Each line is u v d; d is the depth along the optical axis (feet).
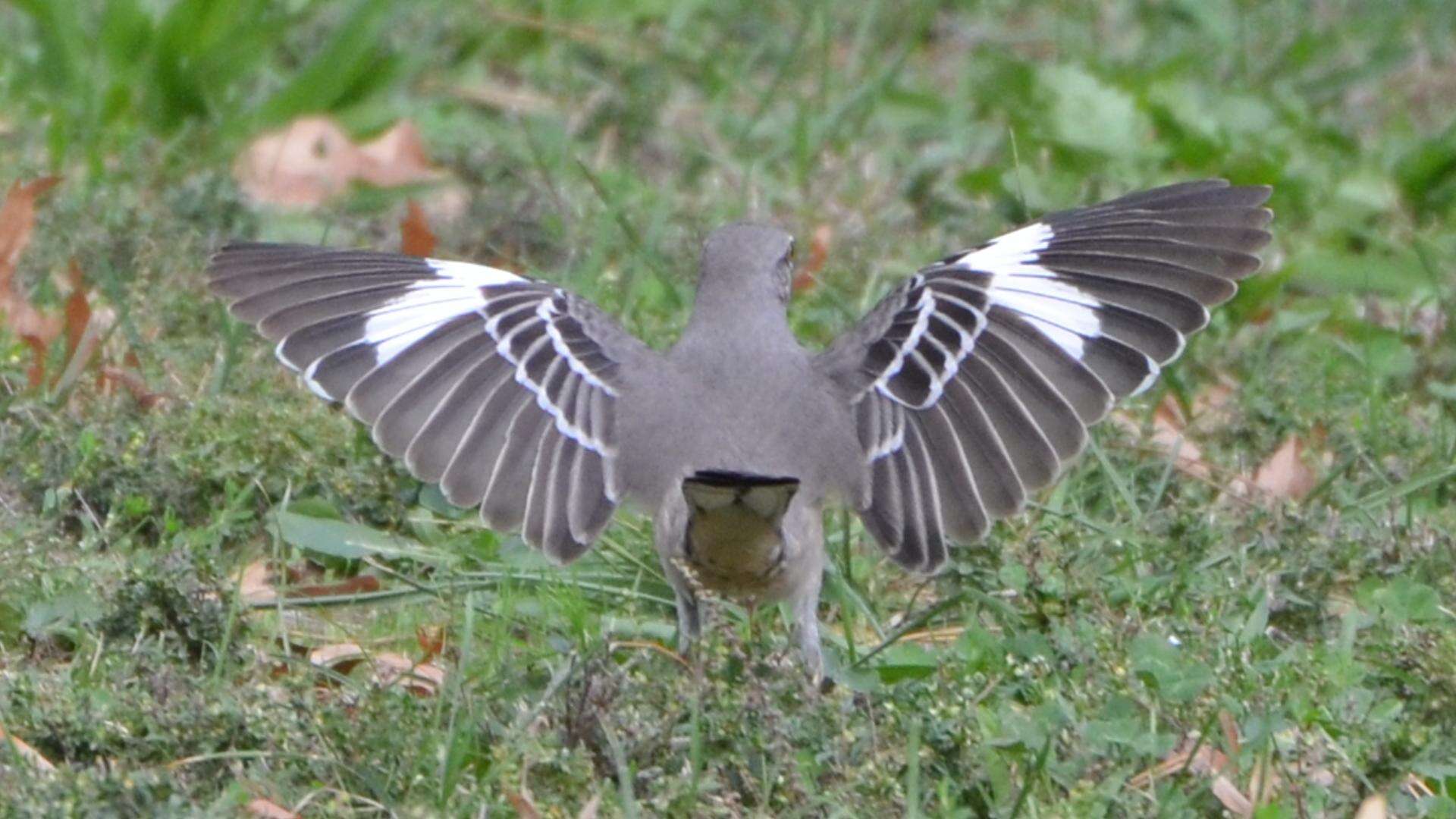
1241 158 60.29
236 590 36.01
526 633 37.88
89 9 62.54
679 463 33.04
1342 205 60.29
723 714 31.94
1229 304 52.65
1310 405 47.42
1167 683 33.96
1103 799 31.09
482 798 30.73
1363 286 55.72
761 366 34.06
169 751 31.78
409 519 41.32
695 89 66.03
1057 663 35.40
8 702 32.65
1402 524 41.91
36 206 50.88
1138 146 61.36
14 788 29.48
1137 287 33.40
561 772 31.19
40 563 37.40
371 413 32.53
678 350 34.40
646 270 52.03
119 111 58.29
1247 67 69.21
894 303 34.71
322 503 40.52
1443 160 61.36
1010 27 73.82
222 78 59.47
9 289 46.14
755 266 35.17
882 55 70.23
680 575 33.42
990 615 38.91
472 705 32.76
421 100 62.69
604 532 36.63
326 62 59.31
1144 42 71.41
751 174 57.36
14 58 59.88
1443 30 73.87
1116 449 44.42
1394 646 36.24
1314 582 39.52
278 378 44.50
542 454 32.76
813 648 33.65
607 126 62.49
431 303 33.68
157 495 40.73
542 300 34.22
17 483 40.68
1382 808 31.07
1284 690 34.88
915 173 60.54
